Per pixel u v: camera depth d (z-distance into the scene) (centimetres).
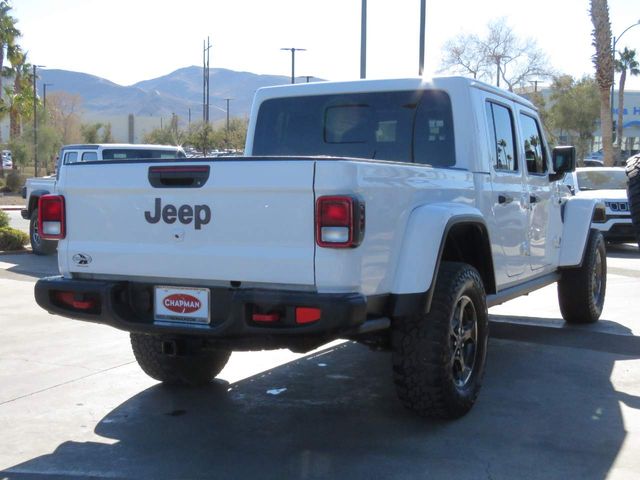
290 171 425
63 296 497
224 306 454
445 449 471
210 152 5191
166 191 461
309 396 585
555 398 571
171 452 473
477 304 533
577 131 5556
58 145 5456
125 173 473
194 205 454
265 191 433
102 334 784
